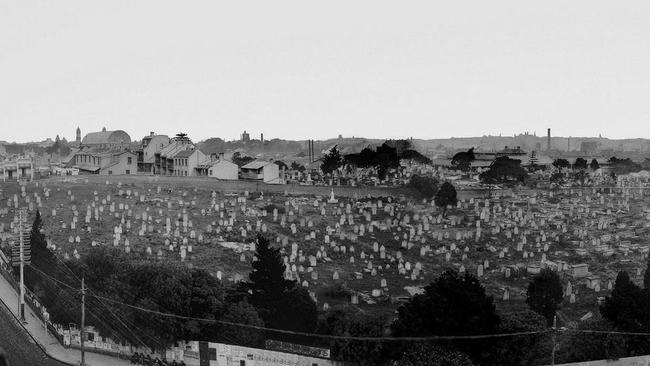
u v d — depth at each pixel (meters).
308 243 121.75
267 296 78.31
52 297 79.88
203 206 140.00
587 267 114.56
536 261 120.94
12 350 62.81
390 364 64.75
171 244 111.94
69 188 145.88
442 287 67.94
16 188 143.12
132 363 71.25
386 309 92.75
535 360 67.62
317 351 67.25
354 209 148.62
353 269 112.62
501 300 99.25
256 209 140.25
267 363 68.69
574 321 88.69
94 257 81.56
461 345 65.31
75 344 75.94
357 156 197.88
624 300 71.81
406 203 158.88
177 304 72.12
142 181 160.62
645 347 69.44
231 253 111.19
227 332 71.75
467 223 143.38
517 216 149.38
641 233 141.00
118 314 73.69
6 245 103.06
